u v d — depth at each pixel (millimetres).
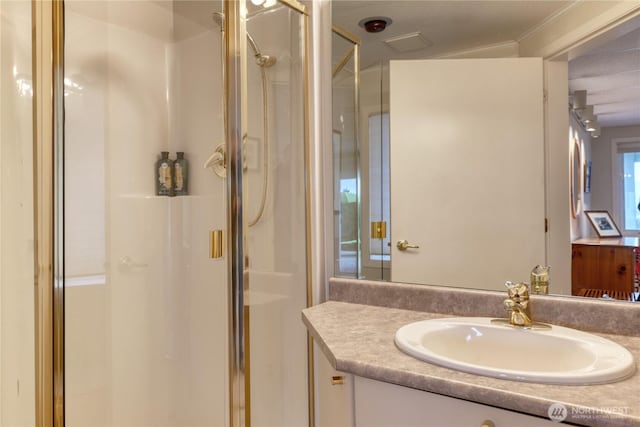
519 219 1331
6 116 1330
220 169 1626
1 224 1316
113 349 1608
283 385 1613
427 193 1489
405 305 1439
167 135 1812
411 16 1517
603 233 1183
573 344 998
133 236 1675
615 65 1175
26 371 1376
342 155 1654
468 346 1129
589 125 1212
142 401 1694
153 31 1772
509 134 1354
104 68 1599
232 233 1584
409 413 905
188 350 1740
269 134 1617
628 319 1099
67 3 1485
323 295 1684
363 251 1606
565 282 1243
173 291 1794
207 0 1670
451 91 1450
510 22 1349
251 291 1590
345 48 1643
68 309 1479
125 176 1658
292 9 1654
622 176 1162
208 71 1667
